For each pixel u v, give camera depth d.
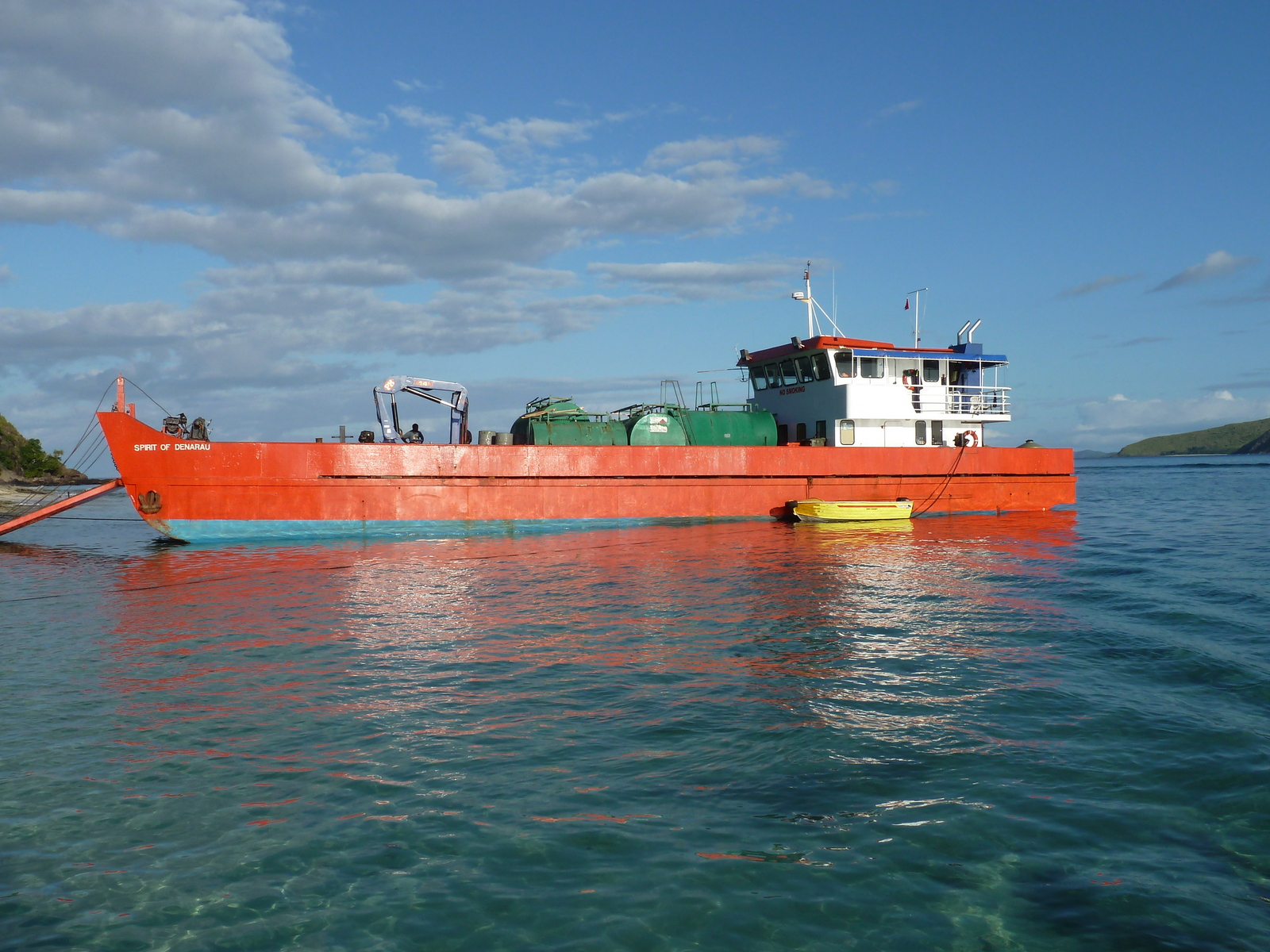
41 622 17.72
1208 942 6.02
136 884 6.89
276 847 7.48
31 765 9.40
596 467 34.53
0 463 112.50
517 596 19.97
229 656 14.35
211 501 31.06
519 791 8.61
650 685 12.42
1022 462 41.56
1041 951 5.96
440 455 32.75
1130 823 7.83
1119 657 13.72
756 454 36.78
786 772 9.05
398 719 10.93
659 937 6.12
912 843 7.48
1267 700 11.27
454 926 6.29
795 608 18.12
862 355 40.16
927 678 12.63
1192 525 38.78
